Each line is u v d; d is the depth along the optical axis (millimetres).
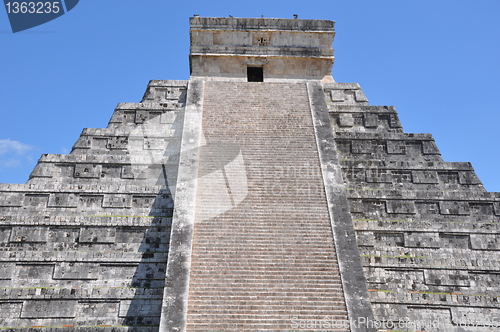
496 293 19438
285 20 29953
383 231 20625
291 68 29609
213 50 29391
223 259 17000
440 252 20312
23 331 17734
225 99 24641
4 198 20797
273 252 17375
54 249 19812
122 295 18625
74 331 17750
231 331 14914
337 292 16156
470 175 22891
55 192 21172
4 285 18766
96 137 23672
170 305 15422
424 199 21625
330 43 30016
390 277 19625
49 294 18484
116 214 20969
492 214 21453
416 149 24109
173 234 17641
